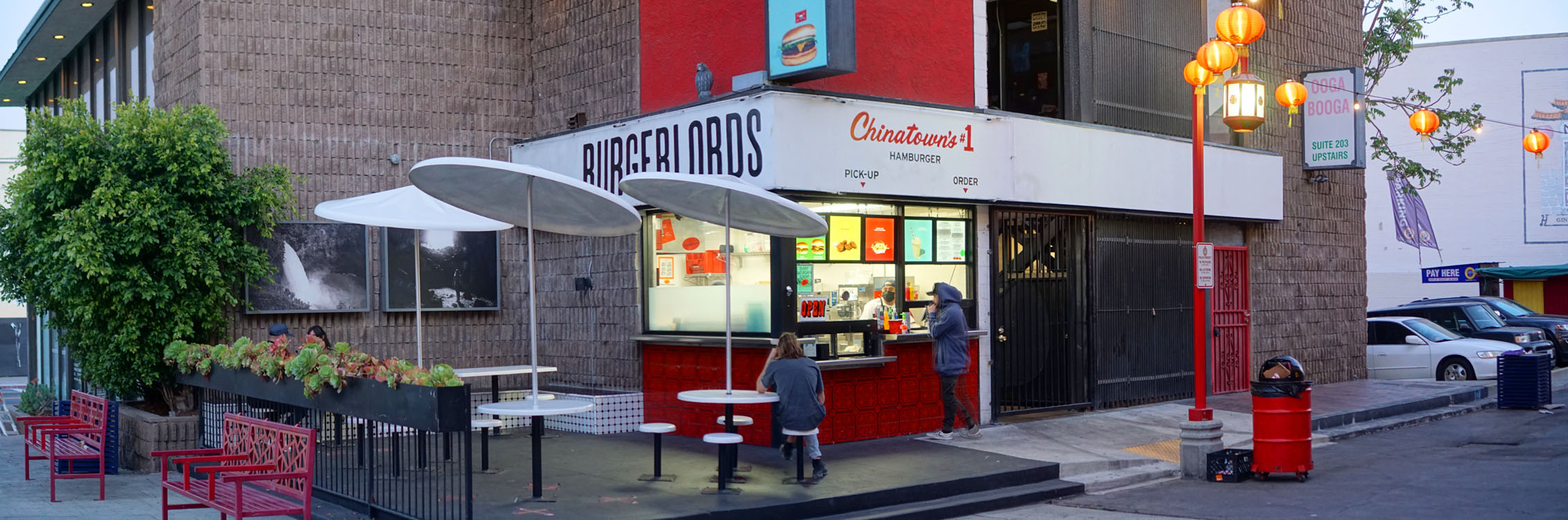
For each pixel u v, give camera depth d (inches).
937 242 510.3
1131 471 435.5
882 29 485.1
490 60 577.6
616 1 538.9
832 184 454.0
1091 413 555.8
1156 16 612.7
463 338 566.3
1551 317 989.2
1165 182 587.5
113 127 481.4
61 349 757.3
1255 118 546.9
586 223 405.4
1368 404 595.2
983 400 520.7
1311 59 709.3
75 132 473.7
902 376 494.6
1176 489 416.2
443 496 341.1
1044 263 550.6
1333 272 724.0
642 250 522.6
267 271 512.4
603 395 529.3
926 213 506.6
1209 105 645.9
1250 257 661.9
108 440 466.3
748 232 476.4
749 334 474.3
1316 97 693.3
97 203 466.0
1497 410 633.0
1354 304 740.0
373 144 548.7
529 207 361.1
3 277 503.8
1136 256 590.2
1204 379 442.0
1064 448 464.8
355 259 540.7
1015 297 539.5
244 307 514.6
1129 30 595.8
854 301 483.5
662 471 412.8
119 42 681.6
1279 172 663.1
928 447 464.4
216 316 495.5
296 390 374.6
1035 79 582.6
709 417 488.4
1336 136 685.3
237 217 500.1
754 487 379.6
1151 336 596.1
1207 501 390.9
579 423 514.0
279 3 533.0
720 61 486.9
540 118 581.3
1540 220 1448.1
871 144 466.9
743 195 379.9
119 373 488.1
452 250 560.7
